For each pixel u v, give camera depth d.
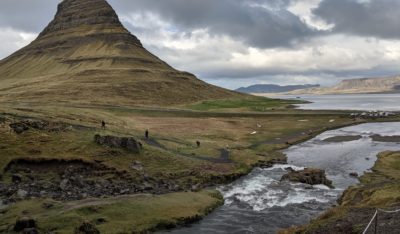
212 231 43.34
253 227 44.62
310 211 50.44
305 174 67.44
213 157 81.50
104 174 64.75
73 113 112.69
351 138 119.00
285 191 60.56
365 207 41.53
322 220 39.62
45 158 66.06
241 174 71.19
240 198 57.06
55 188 57.19
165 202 50.00
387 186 51.94
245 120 155.12
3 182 58.78
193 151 84.31
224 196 58.28
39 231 38.78
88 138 76.62
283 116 170.50
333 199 55.91
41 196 53.09
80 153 69.94
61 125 83.19
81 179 61.62
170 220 44.88
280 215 48.91
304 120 160.50
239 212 50.41
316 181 65.38
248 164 77.81
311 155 92.00
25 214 43.56
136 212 45.56
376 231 31.19
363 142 110.75
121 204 47.00
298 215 48.88
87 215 43.38
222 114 171.25
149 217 44.78
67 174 63.41
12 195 52.75
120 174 64.88
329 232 34.34
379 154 87.94
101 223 41.91
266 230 43.69
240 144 102.12
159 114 162.50
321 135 127.12
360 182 65.44
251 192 60.41
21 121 77.75
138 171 66.56
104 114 126.69
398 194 46.12
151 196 52.06
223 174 68.38
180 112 170.50
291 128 136.50
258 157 84.75
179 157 75.50
